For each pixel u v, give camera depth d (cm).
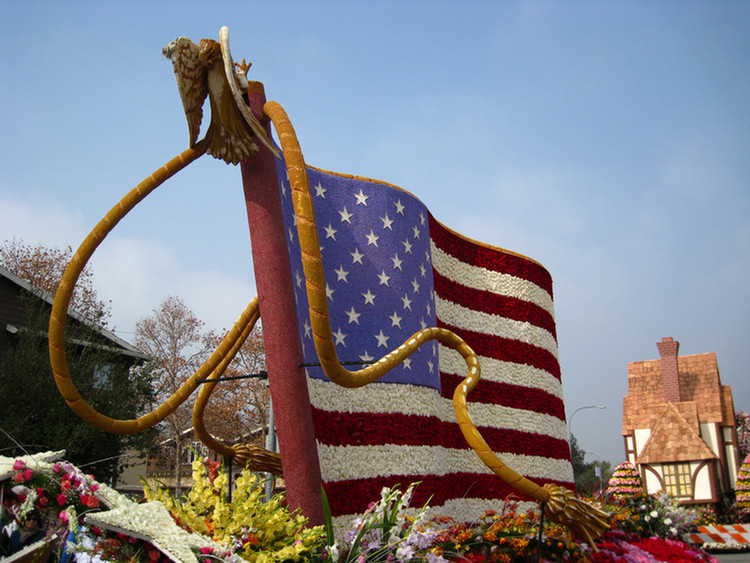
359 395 1155
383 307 1217
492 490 1434
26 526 436
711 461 3872
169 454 3684
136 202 745
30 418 1653
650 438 4050
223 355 908
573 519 866
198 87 768
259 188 839
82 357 1884
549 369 1694
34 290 1952
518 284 1689
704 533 1545
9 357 1730
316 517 789
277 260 830
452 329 1476
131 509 425
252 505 564
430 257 1377
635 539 1254
